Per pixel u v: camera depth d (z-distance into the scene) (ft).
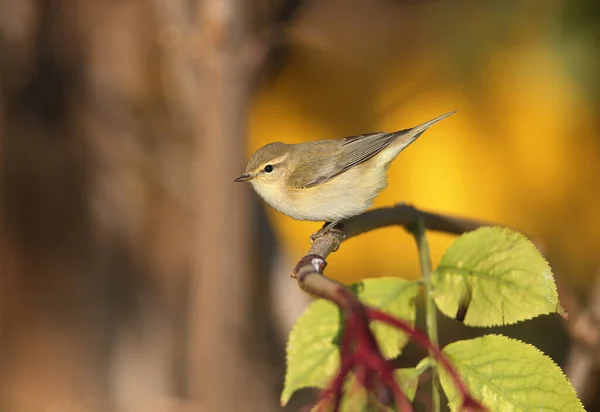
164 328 39.04
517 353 10.66
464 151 37.93
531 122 36.81
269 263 38.73
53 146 37.76
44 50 36.83
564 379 10.34
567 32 35.27
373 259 39.42
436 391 10.72
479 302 11.64
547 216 37.55
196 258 33.22
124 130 38.06
